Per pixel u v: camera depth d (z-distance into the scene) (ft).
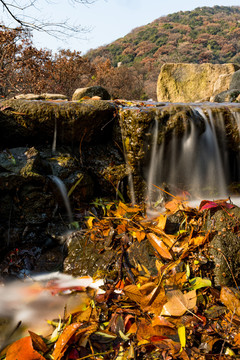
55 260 7.03
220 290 5.33
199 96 39.11
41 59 42.45
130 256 6.23
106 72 78.95
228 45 223.51
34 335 4.50
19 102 8.57
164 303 4.92
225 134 9.73
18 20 20.68
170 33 242.78
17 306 5.55
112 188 9.02
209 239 5.86
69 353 4.37
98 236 6.96
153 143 8.84
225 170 10.21
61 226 7.68
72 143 9.04
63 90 51.57
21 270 6.78
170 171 9.48
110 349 4.44
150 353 4.32
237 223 5.91
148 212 8.43
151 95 112.37
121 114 9.11
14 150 7.98
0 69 37.47
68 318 5.14
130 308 5.21
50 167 8.14
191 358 4.14
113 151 9.53
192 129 9.05
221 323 4.73
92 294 5.71
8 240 7.28
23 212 7.50
